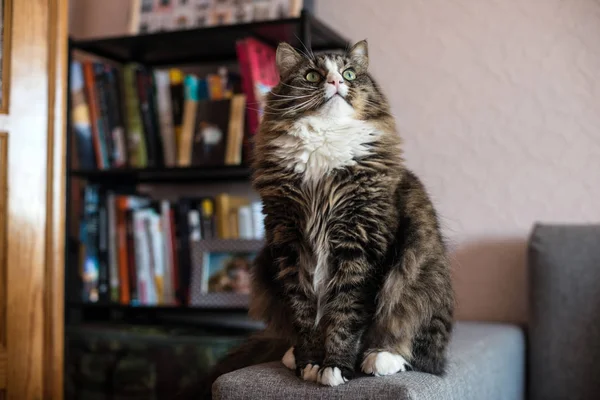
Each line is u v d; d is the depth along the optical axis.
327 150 1.44
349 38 2.41
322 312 1.40
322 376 1.27
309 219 1.42
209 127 2.32
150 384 1.97
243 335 2.30
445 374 1.39
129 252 2.44
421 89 2.32
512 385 1.87
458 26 2.29
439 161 2.30
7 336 1.86
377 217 1.39
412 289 1.40
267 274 1.53
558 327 1.97
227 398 1.30
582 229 2.02
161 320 2.58
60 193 1.94
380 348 1.40
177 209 2.42
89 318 2.59
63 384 1.99
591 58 2.14
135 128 2.42
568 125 2.16
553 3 2.18
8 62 1.90
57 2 1.95
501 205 2.23
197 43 2.36
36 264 1.90
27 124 1.91
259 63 2.25
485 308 2.24
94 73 2.47
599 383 1.92
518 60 2.22
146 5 2.52
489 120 2.25
